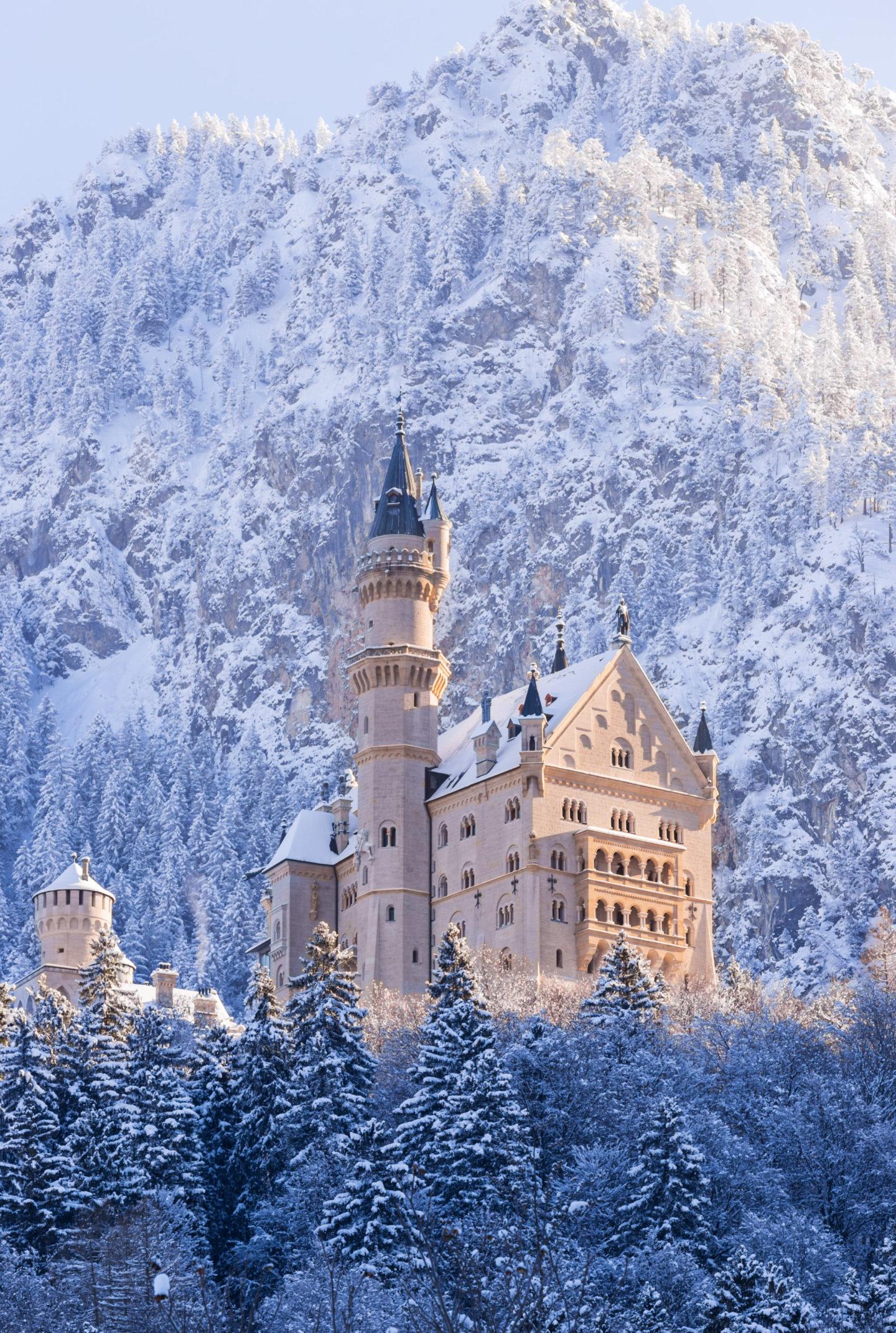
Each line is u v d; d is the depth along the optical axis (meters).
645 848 181.25
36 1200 118.62
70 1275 107.44
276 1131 123.81
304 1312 91.75
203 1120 129.75
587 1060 124.00
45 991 153.75
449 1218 105.12
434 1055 117.94
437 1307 80.44
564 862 176.75
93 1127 123.94
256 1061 128.62
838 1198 113.62
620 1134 116.44
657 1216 103.19
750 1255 93.25
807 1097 122.12
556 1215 102.56
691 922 183.38
